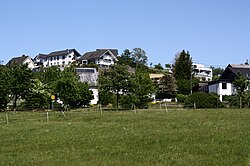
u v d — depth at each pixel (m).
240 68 76.81
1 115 44.66
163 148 16.47
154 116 36.28
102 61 123.94
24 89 56.25
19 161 14.62
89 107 61.66
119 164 13.16
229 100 58.75
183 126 25.78
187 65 107.00
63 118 37.88
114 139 19.97
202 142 17.75
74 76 61.88
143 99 57.53
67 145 18.58
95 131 24.45
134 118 34.41
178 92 90.69
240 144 16.73
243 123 26.80
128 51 138.62
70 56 135.50
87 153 15.80
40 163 13.94
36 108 58.19
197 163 12.91
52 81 63.22
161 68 142.12
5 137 23.50
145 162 13.38
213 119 31.27
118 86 56.78
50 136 22.84
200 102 56.34
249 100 57.03
